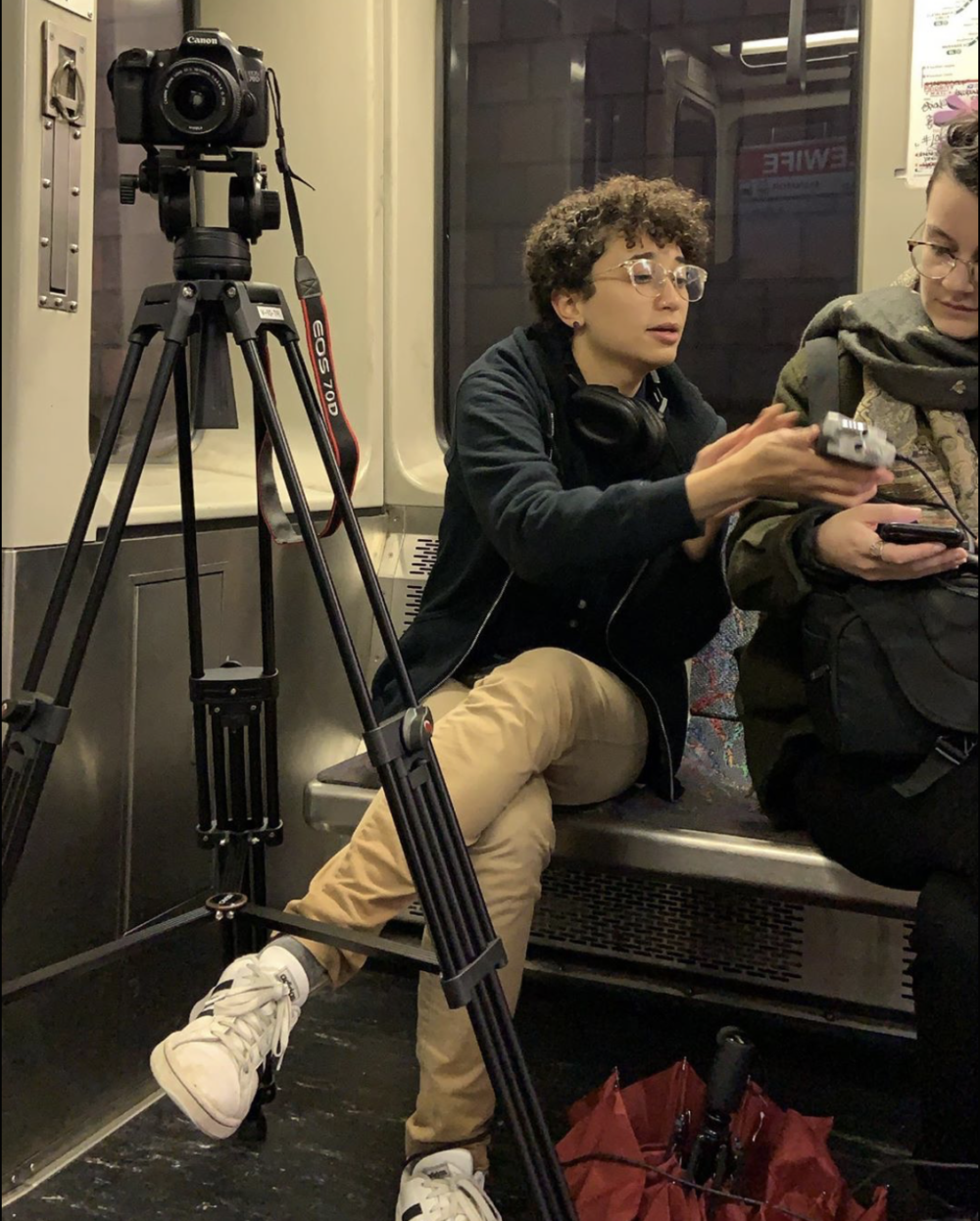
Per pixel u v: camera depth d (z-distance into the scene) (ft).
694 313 7.14
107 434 4.23
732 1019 6.62
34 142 4.67
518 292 7.81
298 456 7.58
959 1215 4.19
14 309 4.62
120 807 5.48
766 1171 4.56
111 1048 5.51
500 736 4.68
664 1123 4.81
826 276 6.82
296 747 7.01
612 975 6.82
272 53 7.59
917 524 4.29
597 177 7.43
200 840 5.05
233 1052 4.07
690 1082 4.84
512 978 4.72
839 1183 4.41
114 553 4.09
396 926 7.47
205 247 4.25
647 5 7.14
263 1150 5.29
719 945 6.57
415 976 7.11
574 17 7.35
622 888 6.75
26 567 4.76
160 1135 5.41
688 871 5.22
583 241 5.43
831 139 6.73
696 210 5.59
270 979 4.31
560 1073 6.01
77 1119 5.31
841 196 6.73
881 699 4.34
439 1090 4.56
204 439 7.50
